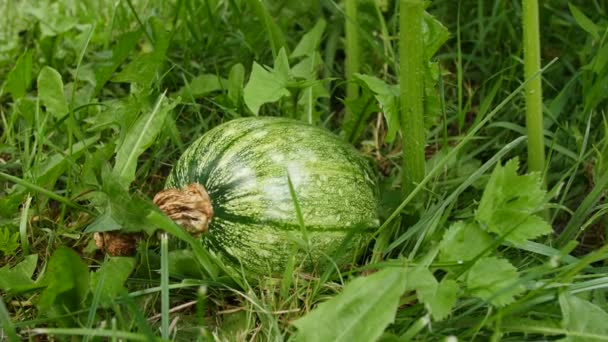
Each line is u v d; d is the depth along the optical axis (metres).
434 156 0.84
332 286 0.68
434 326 0.63
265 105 0.92
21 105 0.82
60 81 0.80
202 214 0.68
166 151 0.88
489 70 0.97
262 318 0.66
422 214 0.75
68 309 0.62
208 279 0.68
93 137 0.80
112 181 0.67
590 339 0.59
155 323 0.67
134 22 1.05
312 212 0.68
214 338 0.63
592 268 0.68
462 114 0.85
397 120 0.74
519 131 0.84
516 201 0.64
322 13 1.02
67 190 0.75
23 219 0.72
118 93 0.95
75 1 1.06
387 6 0.99
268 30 0.88
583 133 0.86
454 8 1.05
